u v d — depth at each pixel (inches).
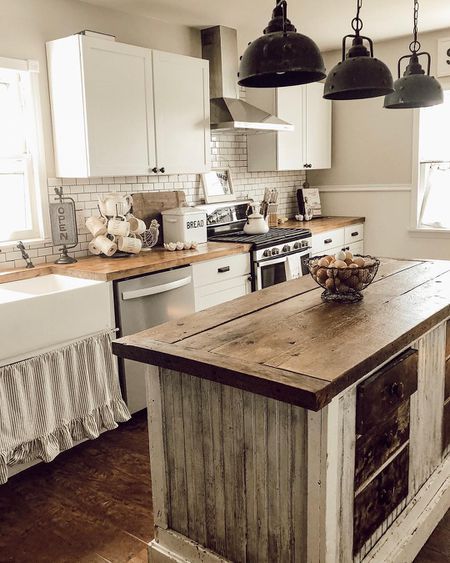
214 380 63.6
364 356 64.7
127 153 139.8
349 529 68.9
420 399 84.9
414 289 98.5
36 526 92.8
